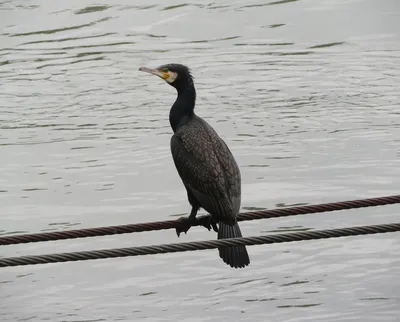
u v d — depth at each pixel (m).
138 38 26.86
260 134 20.00
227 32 27.00
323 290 13.66
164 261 14.74
